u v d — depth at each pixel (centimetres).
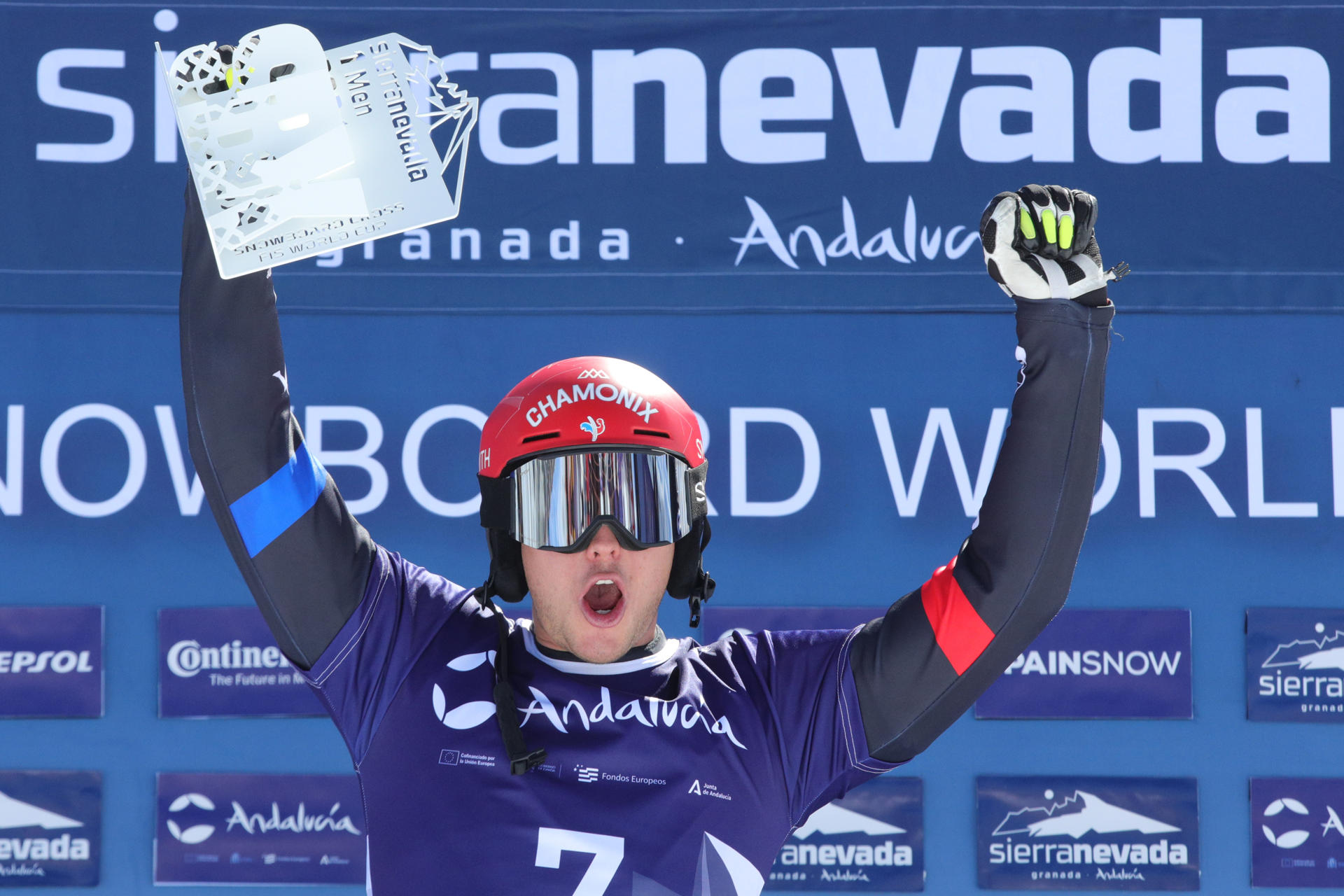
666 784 393
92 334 990
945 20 999
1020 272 386
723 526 988
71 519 980
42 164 984
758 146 998
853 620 980
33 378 985
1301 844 959
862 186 998
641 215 997
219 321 390
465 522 988
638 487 406
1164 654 976
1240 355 993
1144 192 993
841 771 418
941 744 971
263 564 392
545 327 998
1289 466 988
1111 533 986
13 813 958
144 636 977
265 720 971
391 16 991
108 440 986
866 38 999
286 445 401
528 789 387
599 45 998
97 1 988
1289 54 991
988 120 995
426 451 991
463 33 995
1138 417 992
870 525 989
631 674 417
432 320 998
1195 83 994
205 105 364
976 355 996
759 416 995
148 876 958
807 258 997
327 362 992
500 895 375
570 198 996
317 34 991
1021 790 966
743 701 417
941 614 405
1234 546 984
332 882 959
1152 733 972
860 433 994
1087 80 995
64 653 970
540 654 422
